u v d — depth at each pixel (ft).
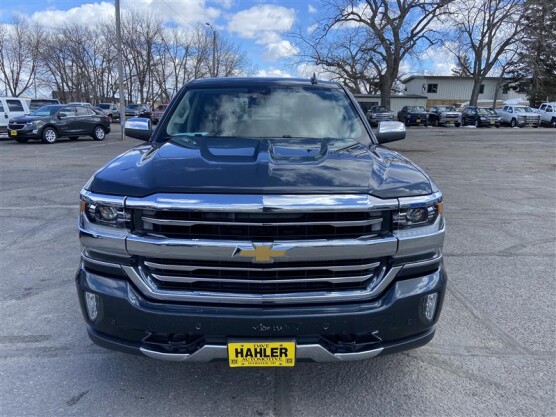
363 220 7.29
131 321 7.53
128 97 220.23
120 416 8.16
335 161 8.42
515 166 45.52
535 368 9.74
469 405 8.50
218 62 218.38
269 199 7.00
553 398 8.70
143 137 12.84
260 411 8.34
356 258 7.36
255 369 9.68
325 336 7.52
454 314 12.28
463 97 218.59
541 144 72.79
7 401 8.55
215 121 11.68
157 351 7.54
